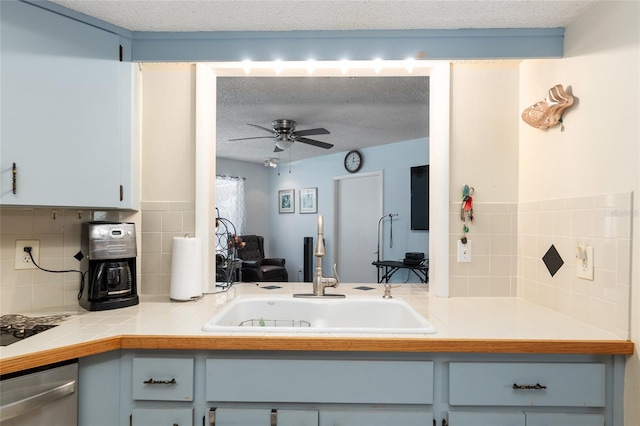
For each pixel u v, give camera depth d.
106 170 1.46
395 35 1.54
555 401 1.13
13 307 1.46
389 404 1.14
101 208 1.55
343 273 5.69
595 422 1.13
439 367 1.14
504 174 1.75
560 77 1.47
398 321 1.61
